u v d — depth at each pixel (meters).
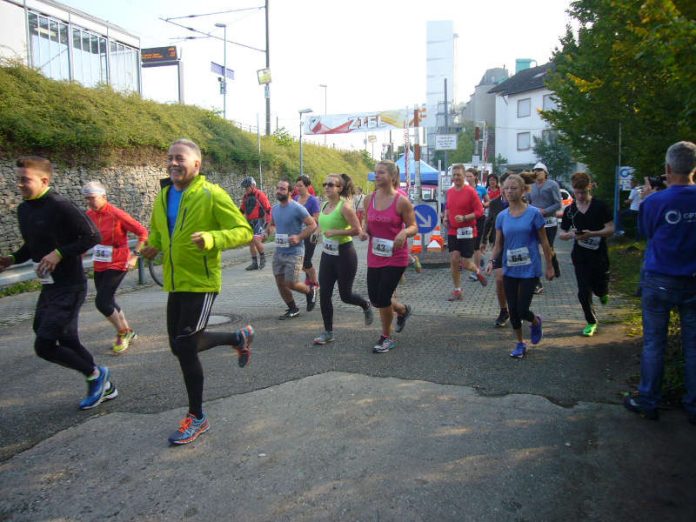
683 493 3.06
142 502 3.08
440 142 19.34
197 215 3.77
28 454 3.68
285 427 3.97
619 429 3.82
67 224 4.23
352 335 6.47
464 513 2.90
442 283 9.95
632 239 15.73
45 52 20.00
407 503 2.99
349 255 6.07
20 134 12.77
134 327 7.28
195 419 3.85
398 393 4.56
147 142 17.53
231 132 24.78
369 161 48.62
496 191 11.02
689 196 3.80
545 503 2.98
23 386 5.05
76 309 4.38
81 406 4.43
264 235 12.74
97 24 22.61
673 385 4.39
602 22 8.49
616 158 14.86
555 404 4.26
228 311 8.04
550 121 14.90
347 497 3.06
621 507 2.94
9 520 2.95
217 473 3.37
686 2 4.07
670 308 3.96
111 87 18.52
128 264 5.98
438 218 12.36
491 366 5.19
